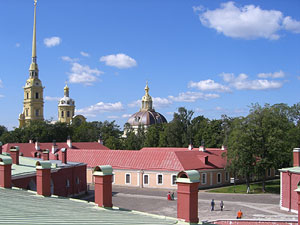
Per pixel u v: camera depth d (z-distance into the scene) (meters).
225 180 80.38
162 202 57.75
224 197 63.06
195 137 114.12
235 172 72.75
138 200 59.59
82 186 60.84
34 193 22.48
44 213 15.30
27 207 16.66
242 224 42.38
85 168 62.12
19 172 41.72
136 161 77.62
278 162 68.38
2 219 13.20
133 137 133.12
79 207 17.75
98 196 17.72
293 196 49.97
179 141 116.25
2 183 23.72
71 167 56.94
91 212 16.30
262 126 68.56
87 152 85.38
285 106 88.00
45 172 21.55
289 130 81.94
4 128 172.62
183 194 14.56
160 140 119.38
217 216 47.31
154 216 16.44
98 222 13.95
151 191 70.00
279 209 52.12
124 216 15.77
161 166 73.75
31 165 48.22
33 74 182.50
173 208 52.88
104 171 17.58
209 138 112.88
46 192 21.55
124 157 80.12
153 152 78.69
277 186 75.12
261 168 67.62
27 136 127.25
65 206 17.92
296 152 53.84
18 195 20.77
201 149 82.62
